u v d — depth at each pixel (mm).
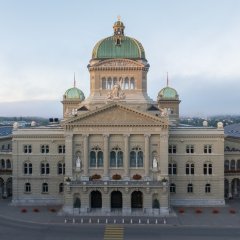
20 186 124438
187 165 123500
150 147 117125
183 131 122938
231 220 104125
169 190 118000
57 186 124375
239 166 134250
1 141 151250
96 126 116938
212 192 122875
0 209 116688
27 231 93125
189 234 91125
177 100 149500
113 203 114625
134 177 116750
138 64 131125
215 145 122750
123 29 136750
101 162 118188
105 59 132500
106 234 91188
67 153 117312
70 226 98125
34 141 124562
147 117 116062
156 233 92062
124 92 130875
